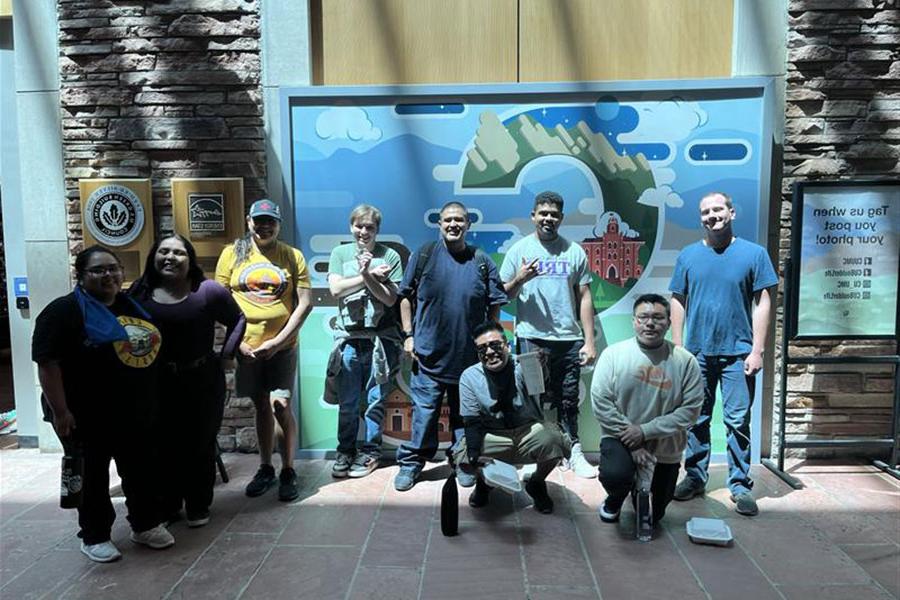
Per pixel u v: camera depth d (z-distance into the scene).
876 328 4.04
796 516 3.46
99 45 4.33
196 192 4.29
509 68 4.29
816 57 4.09
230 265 3.76
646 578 2.84
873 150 4.13
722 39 4.23
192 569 2.96
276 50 4.28
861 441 4.05
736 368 3.59
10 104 4.56
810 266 4.01
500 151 4.23
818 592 2.72
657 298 3.18
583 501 3.67
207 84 4.32
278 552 3.11
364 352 3.98
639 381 3.19
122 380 2.94
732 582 2.80
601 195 4.22
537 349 3.96
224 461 4.38
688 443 3.72
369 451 4.13
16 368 4.72
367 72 4.34
